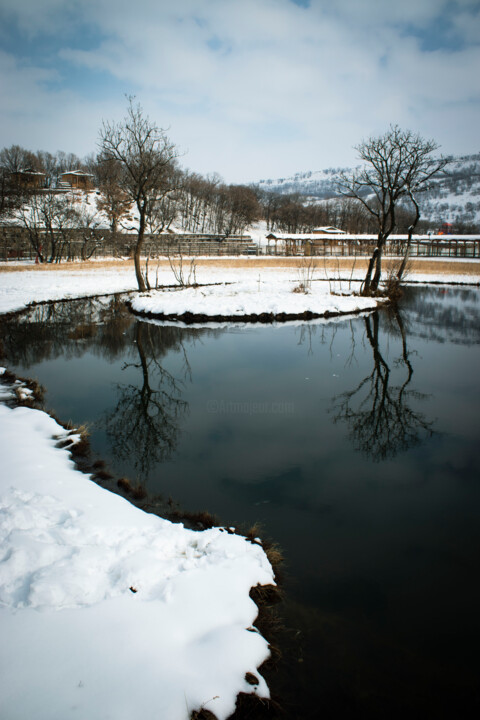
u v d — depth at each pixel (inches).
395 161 997.2
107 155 929.5
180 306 878.4
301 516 240.2
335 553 209.9
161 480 270.2
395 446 333.4
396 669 146.3
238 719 119.1
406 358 593.9
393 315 918.4
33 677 117.4
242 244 2967.5
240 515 237.9
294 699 131.3
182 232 3129.9
